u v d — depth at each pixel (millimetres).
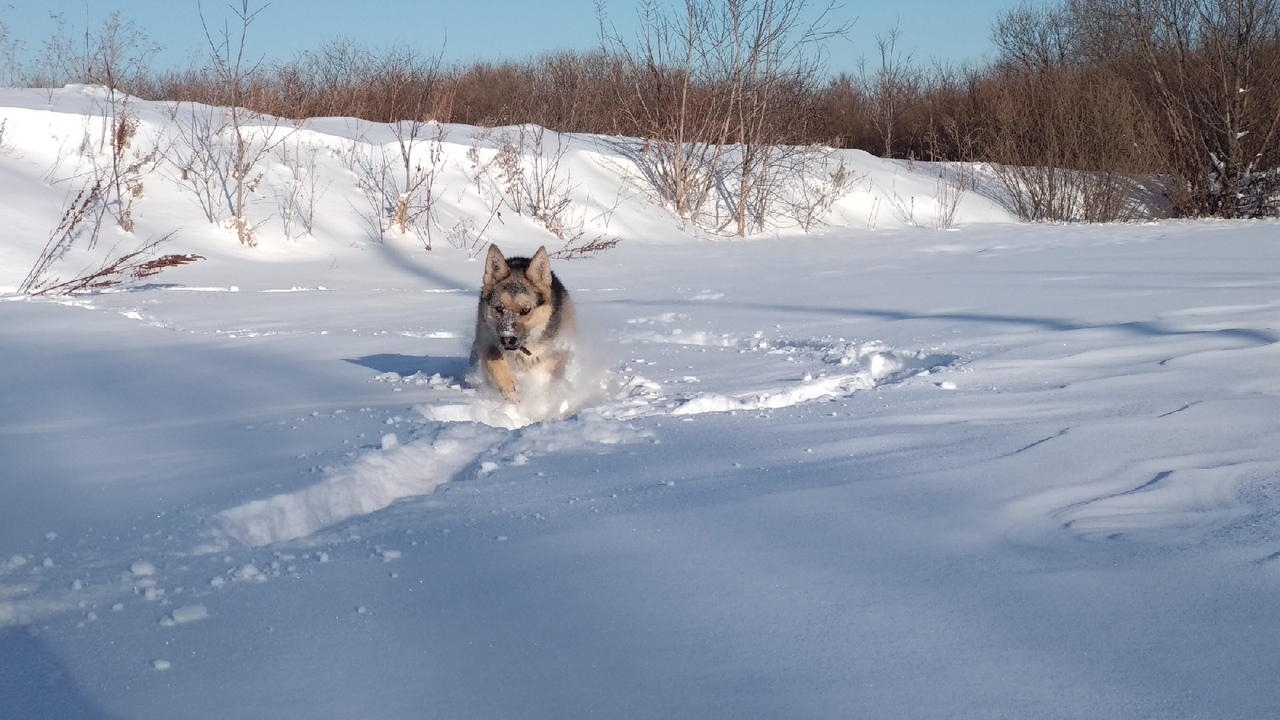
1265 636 2461
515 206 20312
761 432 4949
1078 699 2209
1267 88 26266
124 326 9070
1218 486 3725
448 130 22625
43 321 9227
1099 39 33656
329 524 3934
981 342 7406
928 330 8172
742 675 2387
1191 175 27203
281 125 20328
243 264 15031
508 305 6492
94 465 4480
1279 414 4789
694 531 3443
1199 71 26969
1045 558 3062
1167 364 6156
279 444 4836
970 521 3441
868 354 7160
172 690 2422
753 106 23672
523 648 2590
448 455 4785
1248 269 11445
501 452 4770
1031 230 21422
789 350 7703
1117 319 8047
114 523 3689
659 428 5141
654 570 3090
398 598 2967
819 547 3234
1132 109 27781
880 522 3463
